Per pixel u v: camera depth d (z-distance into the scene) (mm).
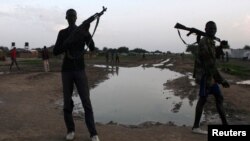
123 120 10023
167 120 10047
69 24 6566
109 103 13148
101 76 26859
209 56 6871
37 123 8234
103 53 85312
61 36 6516
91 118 6520
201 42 6930
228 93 14594
